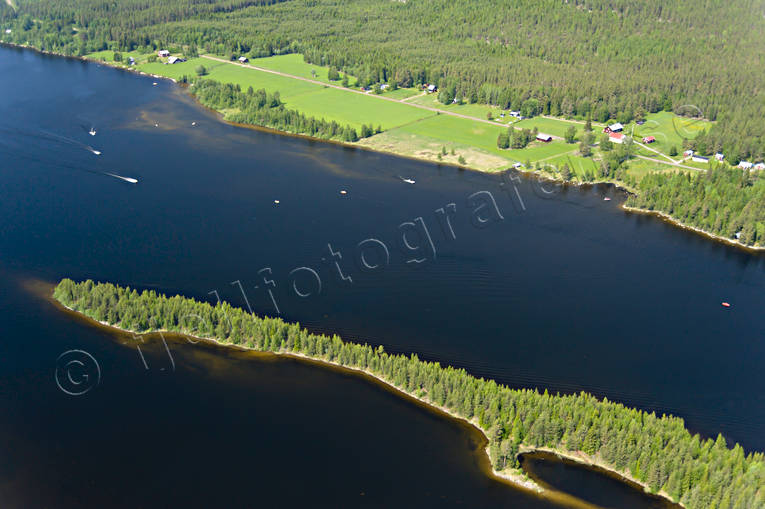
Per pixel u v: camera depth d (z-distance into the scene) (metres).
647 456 174.50
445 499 171.25
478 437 189.38
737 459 169.25
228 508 167.88
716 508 163.88
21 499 169.38
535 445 185.50
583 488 175.00
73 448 184.25
